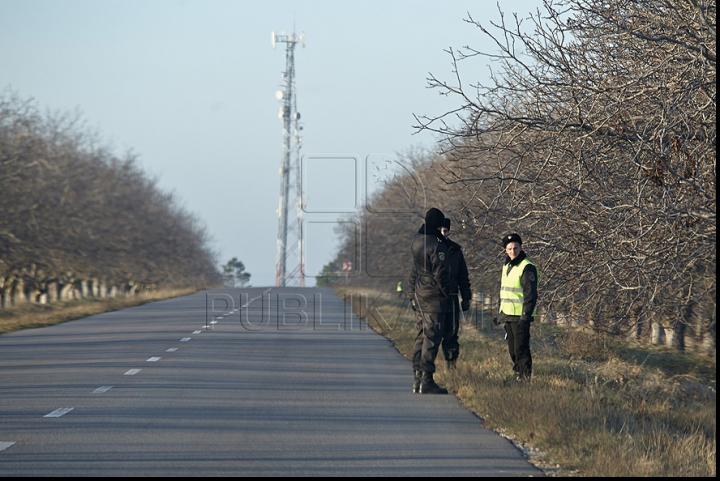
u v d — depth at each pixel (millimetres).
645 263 42531
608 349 63250
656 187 40844
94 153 175625
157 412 35969
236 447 29312
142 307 128750
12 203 131500
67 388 42812
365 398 40406
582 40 44562
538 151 45469
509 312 44125
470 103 43000
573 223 46469
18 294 175750
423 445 29984
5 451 28406
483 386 40688
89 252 165500
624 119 42812
